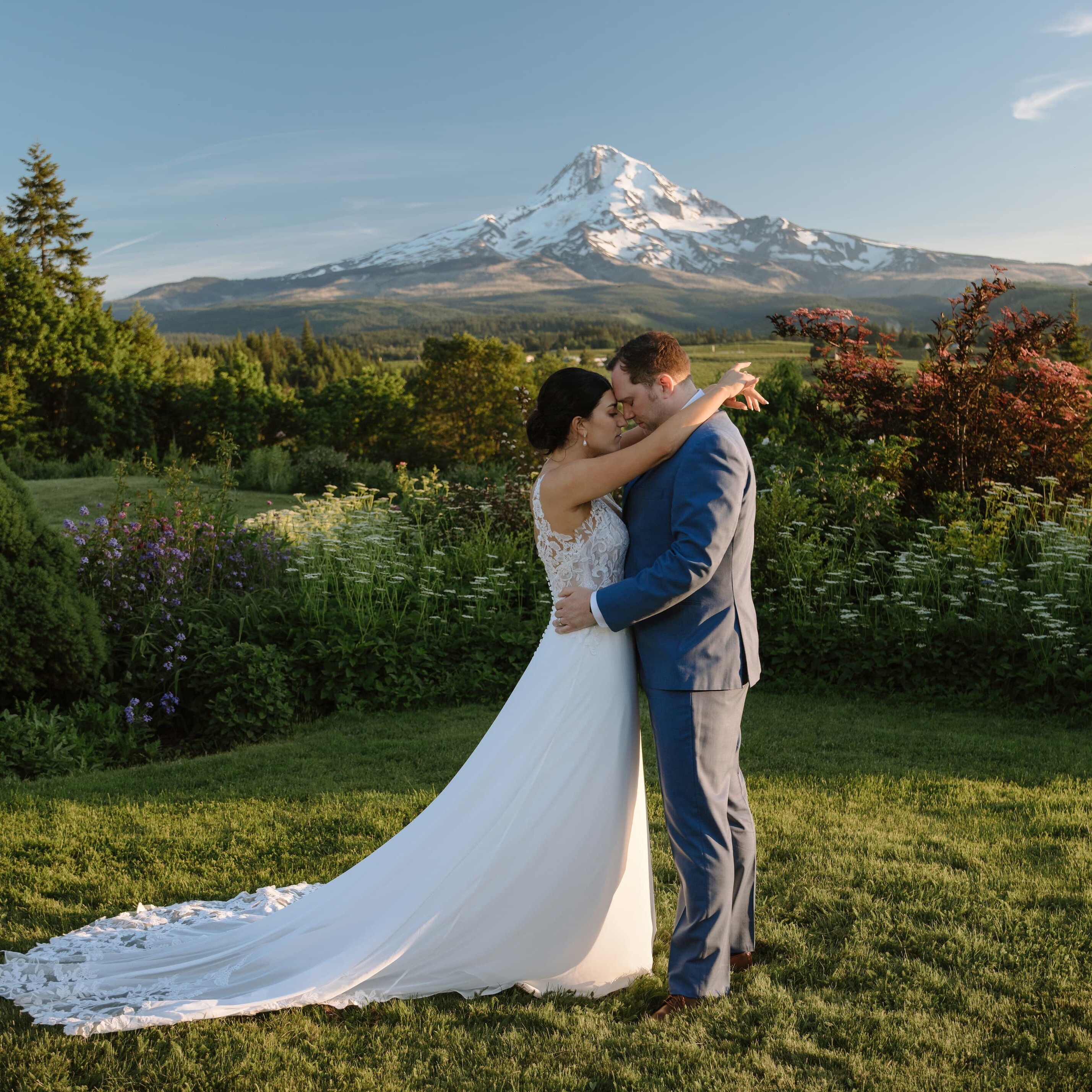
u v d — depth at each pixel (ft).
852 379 31.37
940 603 24.14
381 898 9.12
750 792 15.14
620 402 9.14
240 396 164.25
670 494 8.71
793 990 8.87
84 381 133.80
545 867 8.94
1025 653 21.66
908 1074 7.43
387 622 24.12
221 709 20.48
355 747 18.98
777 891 11.07
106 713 19.75
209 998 8.76
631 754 9.25
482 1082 7.44
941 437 30.17
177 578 23.99
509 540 29.35
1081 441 29.48
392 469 74.95
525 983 9.08
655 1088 7.33
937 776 16.02
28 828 13.82
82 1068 7.69
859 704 21.89
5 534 18.58
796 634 23.94
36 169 155.22
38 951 9.65
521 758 9.01
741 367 9.38
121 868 12.24
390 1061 7.76
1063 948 9.32
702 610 8.72
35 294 133.08
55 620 18.80
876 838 12.70
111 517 24.97
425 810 9.80
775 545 25.45
